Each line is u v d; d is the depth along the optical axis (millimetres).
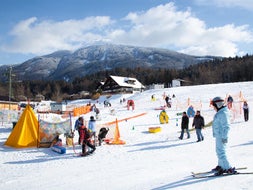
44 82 168125
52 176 10648
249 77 117438
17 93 132375
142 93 66625
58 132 17516
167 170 9867
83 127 14938
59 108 54406
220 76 128875
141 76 164375
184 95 54312
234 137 16891
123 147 16391
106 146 16812
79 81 179375
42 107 59938
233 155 11695
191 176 8500
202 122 16734
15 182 10125
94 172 10719
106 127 18016
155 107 43344
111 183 8789
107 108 48812
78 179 9789
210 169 9445
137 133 21516
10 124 29797
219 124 7836
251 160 10281
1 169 12609
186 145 15812
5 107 50094
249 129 19719
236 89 53656
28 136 17719
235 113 29078
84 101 91625
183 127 17875
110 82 106375
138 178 9070
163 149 15062
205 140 16969
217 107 7941
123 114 36438
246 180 7250
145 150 15109
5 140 19922
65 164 12875
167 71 149250
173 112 35406
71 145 17312
